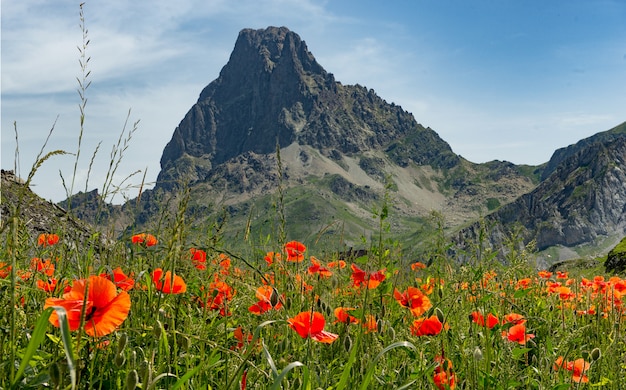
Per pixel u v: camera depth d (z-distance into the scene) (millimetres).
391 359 1268
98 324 834
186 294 1292
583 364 1348
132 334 1114
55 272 1300
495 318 1325
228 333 1213
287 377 1125
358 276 1360
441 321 1270
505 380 1244
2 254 1180
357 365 1143
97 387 961
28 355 741
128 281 1147
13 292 816
